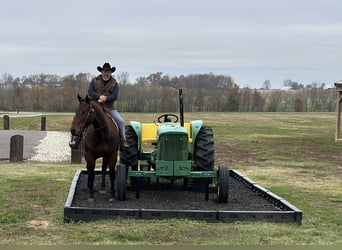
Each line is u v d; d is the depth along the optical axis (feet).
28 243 22.24
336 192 37.78
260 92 280.31
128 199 31.45
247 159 62.85
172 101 253.44
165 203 30.40
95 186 36.22
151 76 253.65
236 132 119.65
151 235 23.57
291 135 109.81
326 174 48.78
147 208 28.86
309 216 28.86
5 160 55.16
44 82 265.34
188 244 22.18
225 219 26.37
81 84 256.73
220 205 30.09
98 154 30.35
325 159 63.31
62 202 31.27
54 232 24.17
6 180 40.06
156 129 34.60
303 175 47.78
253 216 26.53
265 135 109.70
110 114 32.12
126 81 251.39
